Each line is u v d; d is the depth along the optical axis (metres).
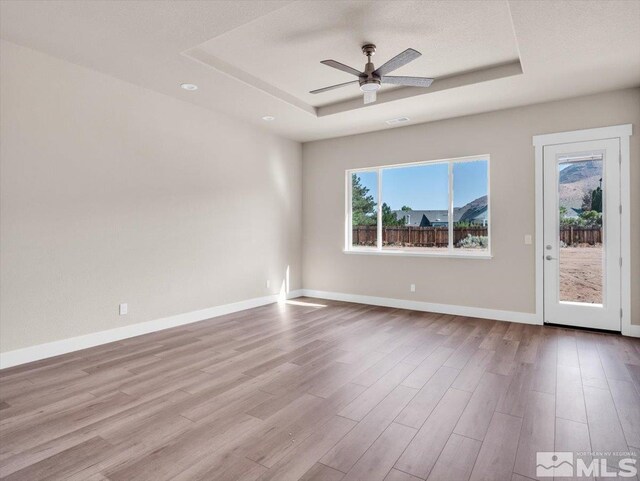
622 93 4.11
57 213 3.51
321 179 6.41
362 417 2.36
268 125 5.57
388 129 5.71
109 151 3.89
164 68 3.68
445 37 3.29
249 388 2.79
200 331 4.34
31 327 3.34
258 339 4.02
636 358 3.40
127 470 1.85
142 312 4.21
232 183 5.28
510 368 3.17
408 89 4.38
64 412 2.43
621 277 4.14
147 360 3.38
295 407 2.50
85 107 3.70
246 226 5.52
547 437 2.13
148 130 4.24
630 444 2.06
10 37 3.09
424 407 2.49
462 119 5.08
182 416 2.38
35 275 3.37
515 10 2.60
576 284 4.41
